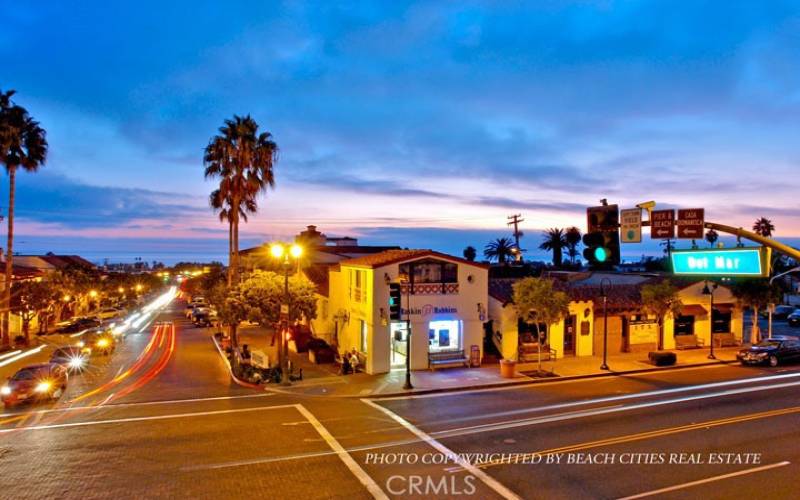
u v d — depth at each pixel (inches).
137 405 754.2
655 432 588.1
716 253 371.9
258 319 983.0
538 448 534.3
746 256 352.8
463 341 1034.7
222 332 1614.2
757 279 1186.0
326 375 959.6
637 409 695.1
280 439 573.9
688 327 1242.6
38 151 1438.2
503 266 1980.8
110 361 1197.1
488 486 437.1
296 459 506.6
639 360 1087.0
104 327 1483.8
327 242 2412.6
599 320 1153.4
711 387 841.5
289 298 980.6
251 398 797.2
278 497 418.0
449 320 1026.7
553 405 725.3
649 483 441.1
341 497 417.4
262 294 1005.2
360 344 1064.2
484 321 1046.4
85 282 2278.5
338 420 657.6
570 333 1133.1
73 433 604.7
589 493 421.7
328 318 1321.4
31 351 1408.7
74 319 1932.8
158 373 1032.8
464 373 962.7
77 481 454.3
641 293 1141.7
